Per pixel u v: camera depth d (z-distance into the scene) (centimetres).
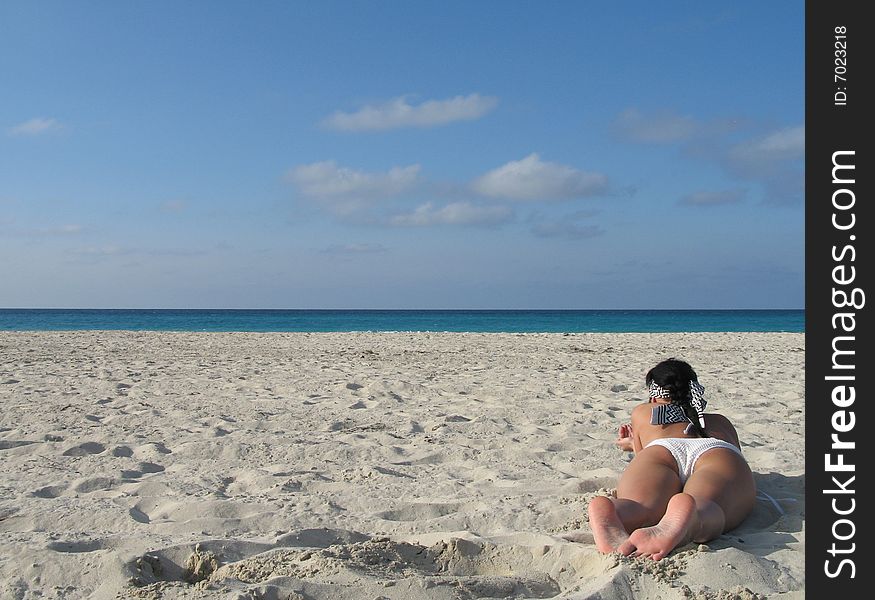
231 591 279
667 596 279
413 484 480
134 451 582
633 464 379
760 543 343
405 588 284
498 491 461
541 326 4947
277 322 5712
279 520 391
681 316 9275
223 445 585
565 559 321
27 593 290
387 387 977
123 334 2514
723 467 370
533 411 774
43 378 1064
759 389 964
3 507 415
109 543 347
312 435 650
